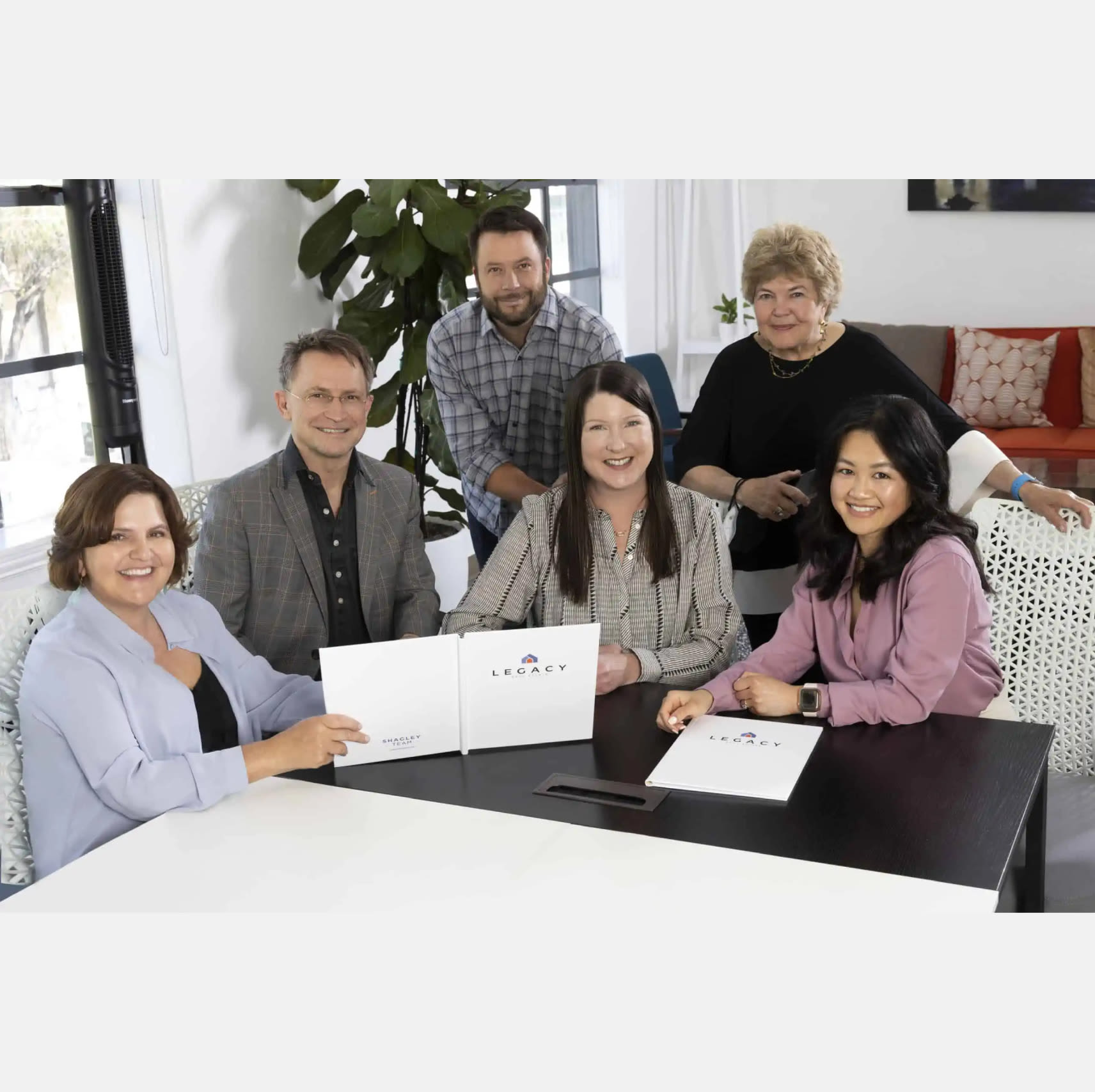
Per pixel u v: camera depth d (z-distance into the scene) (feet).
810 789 6.05
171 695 6.63
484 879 5.35
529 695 6.66
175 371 12.66
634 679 7.56
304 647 8.85
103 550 6.50
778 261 8.99
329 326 15.06
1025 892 6.57
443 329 10.75
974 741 6.52
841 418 7.07
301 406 8.38
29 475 12.07
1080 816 7.76
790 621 7.50
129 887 5.40
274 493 8.57
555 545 7.87
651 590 7.86
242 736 7.25
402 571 9.16
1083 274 21.02
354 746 6.51
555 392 10.68
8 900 5.34
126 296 12.37
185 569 7.13
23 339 11.87
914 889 5.11
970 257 21.79
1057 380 19.70
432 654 6.48
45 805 6.35
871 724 6.81
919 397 9.17
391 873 5.43
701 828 5.70
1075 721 8.24
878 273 22.59
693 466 9.95
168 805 6.09
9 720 6.87
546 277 10.33
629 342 22.98
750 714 7.04
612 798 6.05
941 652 6.80
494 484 10.71
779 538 9.71
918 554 7.00
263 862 5.57
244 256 13.47
